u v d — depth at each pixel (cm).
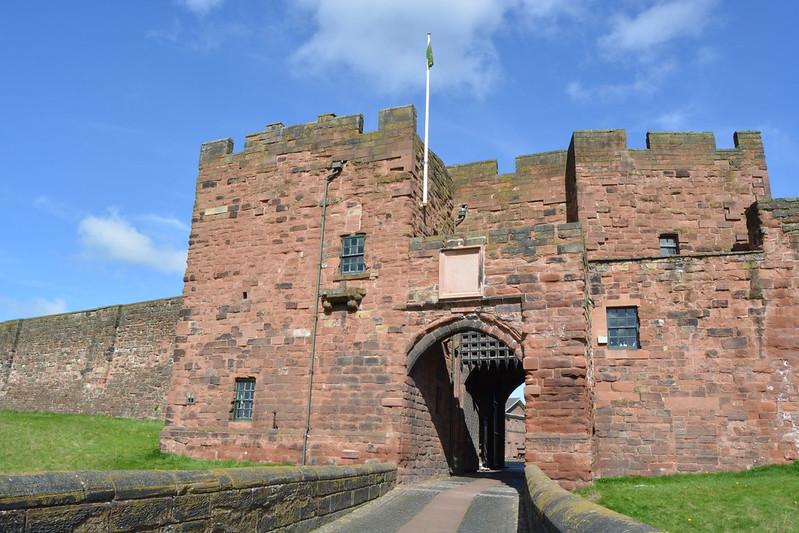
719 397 1681
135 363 3475
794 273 1698
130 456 1906
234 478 779
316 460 1764
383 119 1994
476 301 1708
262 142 2164
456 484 1775
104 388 3575
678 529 1096
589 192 2145
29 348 4188
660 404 1712
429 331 1750
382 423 1728
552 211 2309
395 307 1802
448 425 2167
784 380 1650
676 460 1666
